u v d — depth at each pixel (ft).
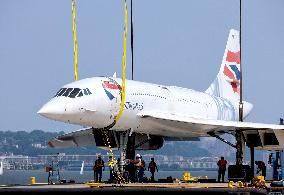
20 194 380.17
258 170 553.23
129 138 517.96
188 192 382.83
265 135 531.91
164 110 540.11
